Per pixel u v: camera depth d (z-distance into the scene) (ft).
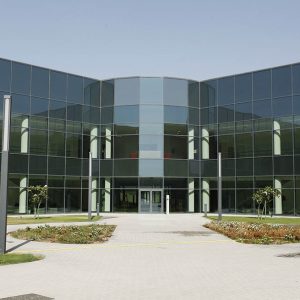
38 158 144.56
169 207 156.56
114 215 143.54
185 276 38.63
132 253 53.31
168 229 87.56
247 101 151.94
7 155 50.75
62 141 150.92
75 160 154.10
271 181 145.07
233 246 60.85
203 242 65.51
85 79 158.30
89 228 81.25
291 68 143.13
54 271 40.60
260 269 42.24
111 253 53.16
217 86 159.22
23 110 142.10
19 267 42.55
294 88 142.10
